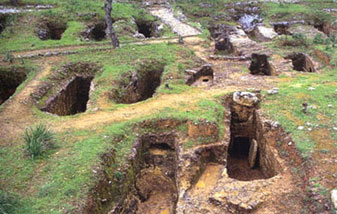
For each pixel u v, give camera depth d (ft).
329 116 42.65
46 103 52.90
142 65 65.57
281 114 44.11
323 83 54.85
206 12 108.88
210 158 40.34
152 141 43.42
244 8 112.98
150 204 40.34
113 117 45.98
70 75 63.72
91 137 40.65
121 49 74.23
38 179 33.32
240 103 49.01
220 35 96.53
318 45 74.59
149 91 66.44
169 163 42.83
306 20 104.47
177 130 43.14
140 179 41.37
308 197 30.45
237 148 52.26
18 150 38.32
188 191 35.50
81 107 66.03
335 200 28.43
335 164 33.19
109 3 70.85
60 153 37.42
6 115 47.14
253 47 76.79
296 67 73.51
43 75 60.03
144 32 100.89
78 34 86.43
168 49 74.02
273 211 30.25
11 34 85.15
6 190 31.68
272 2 117.50
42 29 90.27
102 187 34.01
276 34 90.99
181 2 115.03
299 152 35.81
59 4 103.60
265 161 42.60
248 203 30.91
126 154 39.06
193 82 61.31
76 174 33.78
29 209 29.48
